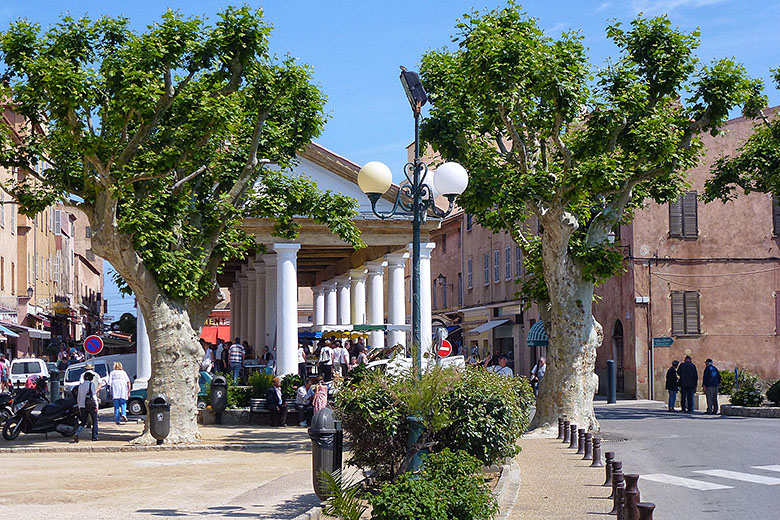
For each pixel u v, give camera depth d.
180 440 21.30
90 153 19.05
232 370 34.97
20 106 20.33
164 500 12.66
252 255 42.00
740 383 34.12
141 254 20.97
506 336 49.41
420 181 13.25
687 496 12.79
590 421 23.03
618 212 23.73
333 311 48.50
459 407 12.54
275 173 24.20
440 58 24.08
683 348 38.06
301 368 35.28
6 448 20.47
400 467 12.02
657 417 27.75
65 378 33.31
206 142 20.75
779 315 38.56
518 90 21.52
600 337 23.88
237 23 20.06
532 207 22.53
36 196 21.08
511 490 12.85
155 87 18.88
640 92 22.00
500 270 50.06
